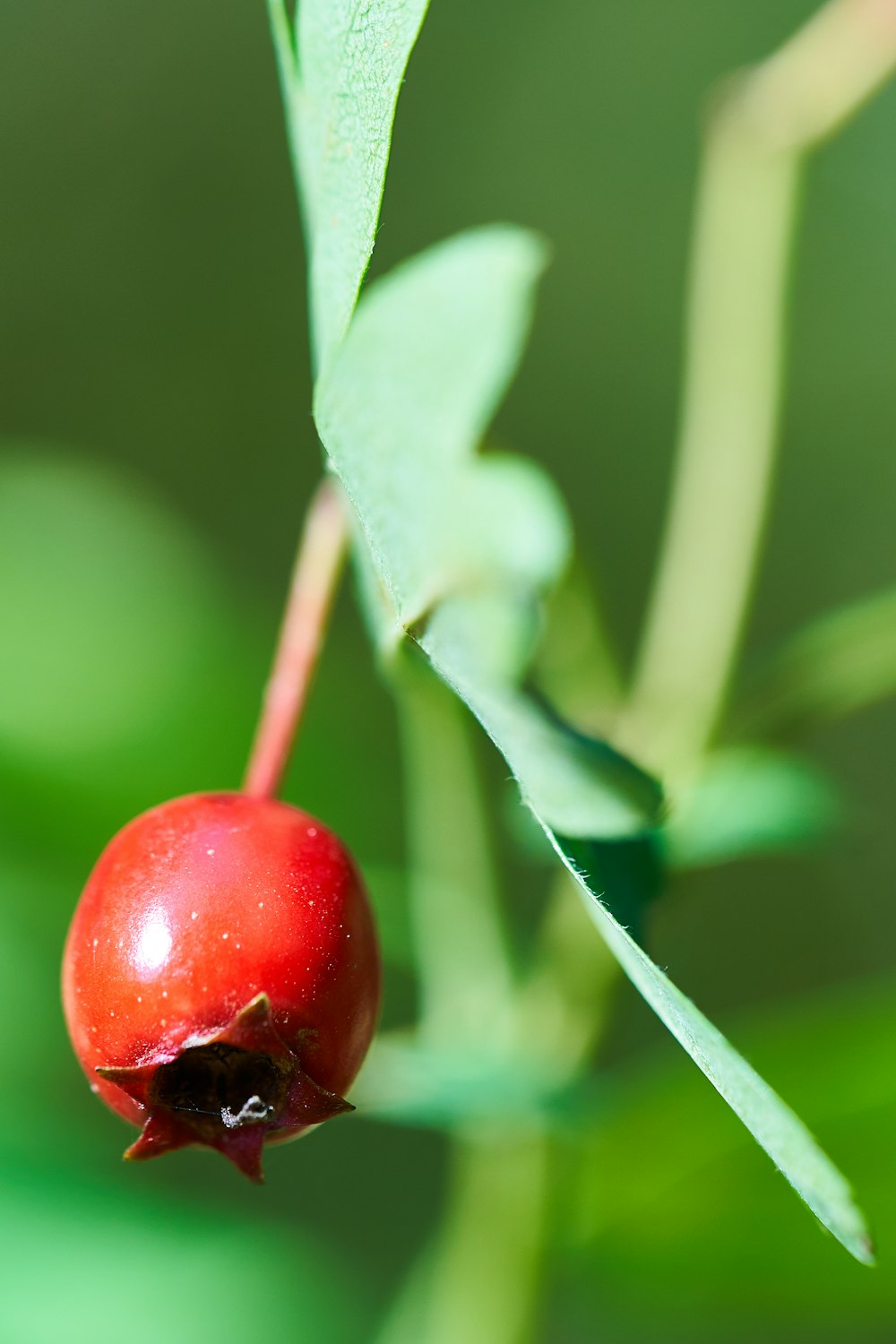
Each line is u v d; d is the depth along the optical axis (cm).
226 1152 12
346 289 12
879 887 43
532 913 35
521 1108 16
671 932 42
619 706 17
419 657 13
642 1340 28
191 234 53
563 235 51
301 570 13
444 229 52
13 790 22
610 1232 17
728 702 17
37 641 23
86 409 52
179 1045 12
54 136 54
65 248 53
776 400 18
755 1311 19
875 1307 18
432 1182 37
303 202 13
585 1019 17
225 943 12
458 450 14
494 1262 17
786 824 16
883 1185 17
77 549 25
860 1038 16
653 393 50
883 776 45
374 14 12
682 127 52
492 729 11
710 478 18
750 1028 16
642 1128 16
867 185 47
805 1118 16
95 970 12
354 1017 12
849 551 47
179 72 54
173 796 23
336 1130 37
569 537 14
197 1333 19
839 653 17
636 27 53
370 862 23
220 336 52
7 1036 23
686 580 18
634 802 12
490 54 53
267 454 51
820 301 48
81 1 55
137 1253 20
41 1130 21
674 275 51
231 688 24
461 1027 17
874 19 18
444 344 14
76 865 23
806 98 18
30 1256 19
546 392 50
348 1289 22
